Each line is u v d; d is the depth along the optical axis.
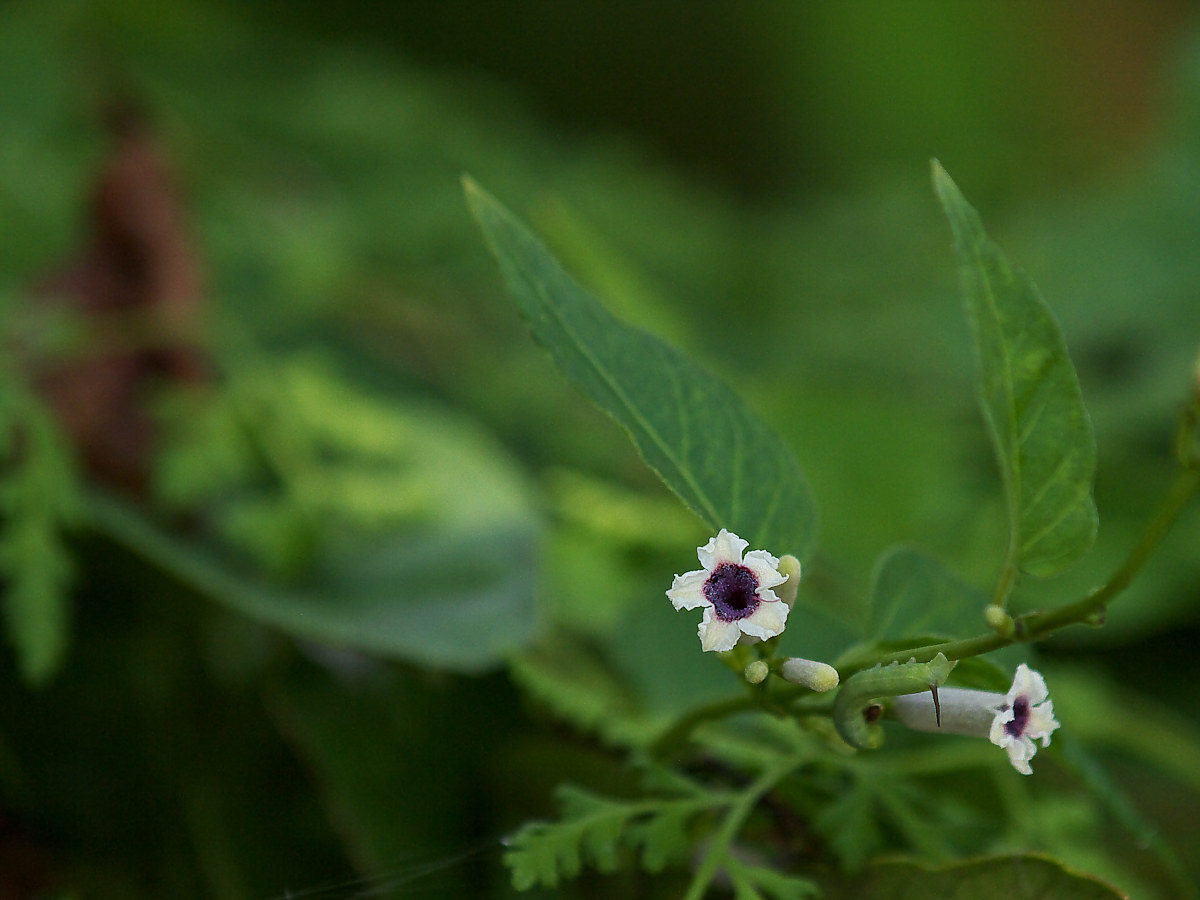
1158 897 0.45
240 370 0.52
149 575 0.45
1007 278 0.38
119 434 0.49
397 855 0.42
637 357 0.38
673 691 0.44
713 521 0.38
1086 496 0.38
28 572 0.43
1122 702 0.53
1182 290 0.80
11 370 0.44
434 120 0.96
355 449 0.54
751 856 0.41
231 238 0.70
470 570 0.46
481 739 0.43
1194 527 0.59
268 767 0.43
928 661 0.37
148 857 0.42
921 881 0.40
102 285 0.53
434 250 0.84
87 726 0.43
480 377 0.72
